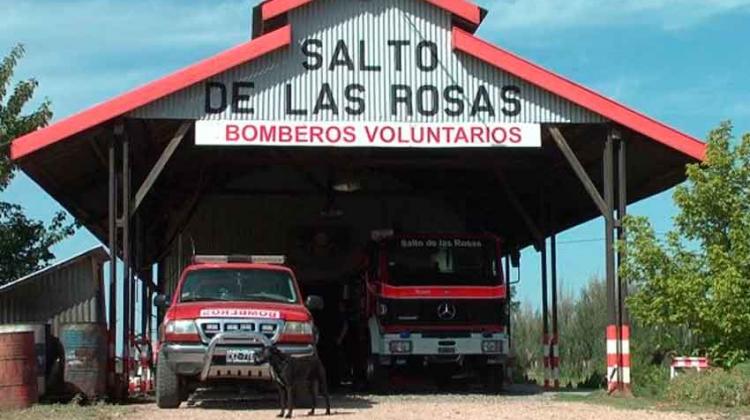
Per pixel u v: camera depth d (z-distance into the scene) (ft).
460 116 67.41
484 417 49.29
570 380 93.35
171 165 83.15
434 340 69.05
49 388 59.77
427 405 56.80
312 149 77.41
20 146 63.36
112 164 64.28
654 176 78.23
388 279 69.62
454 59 67.87
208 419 48.26
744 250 60.70
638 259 62.54
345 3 67.62
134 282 81.15
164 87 64.49
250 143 65.67
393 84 67.31
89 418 48.93
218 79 65.77
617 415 50.90
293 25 66.85
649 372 67.26
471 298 69.72
